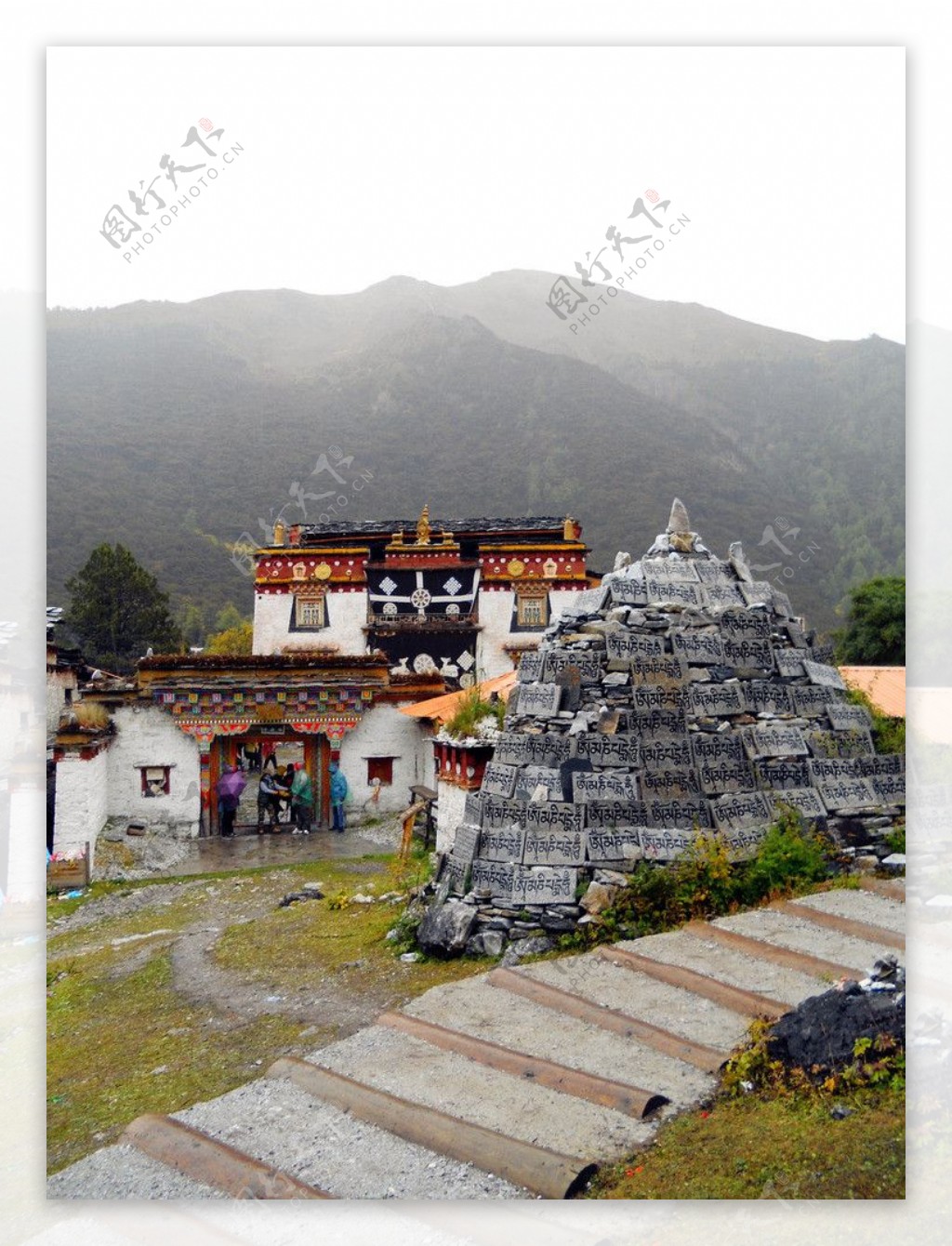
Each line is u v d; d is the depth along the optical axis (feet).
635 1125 24.76
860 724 44.68
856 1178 22.29
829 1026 26.63
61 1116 28.40
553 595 115.65
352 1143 25.20
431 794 69.46
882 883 39.01
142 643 131.54
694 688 42.11
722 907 37.88
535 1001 32.45
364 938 42.27
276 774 78.54
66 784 63.41
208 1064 30.99
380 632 115.55
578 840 38.73
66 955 46.98
